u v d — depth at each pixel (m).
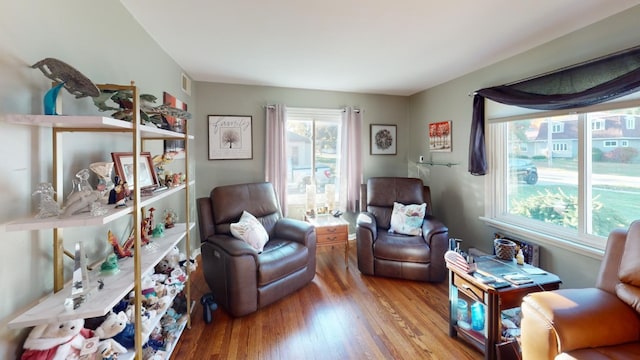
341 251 3.72
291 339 1.92
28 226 0.88
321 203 3.93
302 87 3.71
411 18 1.89
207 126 3.44
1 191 0.92
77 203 1.01
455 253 1.94
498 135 2.84
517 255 1.94
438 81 3.46
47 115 0.96
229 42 2.27
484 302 1.62
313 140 3.91
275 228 2.95
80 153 1.31
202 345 1.85
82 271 1.04
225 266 2.14
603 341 1.22
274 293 2.30
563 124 2.28
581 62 2.03
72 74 1.00
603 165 2.03
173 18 1.87
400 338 1.92
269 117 3.58
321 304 2.37
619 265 1.44
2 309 0.92
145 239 1.61
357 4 1.72
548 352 1.23
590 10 1.80
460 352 1.78
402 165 4.27
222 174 3.53
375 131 4.12
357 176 3.98
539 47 2.33
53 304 1.00
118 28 1.65
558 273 2.25
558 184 2.33
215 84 3.45
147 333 1.33
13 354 0.96
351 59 2.67
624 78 1.71
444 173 3.56
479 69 2.97
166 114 1.61
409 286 2.70
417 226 3.07
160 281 1.69
